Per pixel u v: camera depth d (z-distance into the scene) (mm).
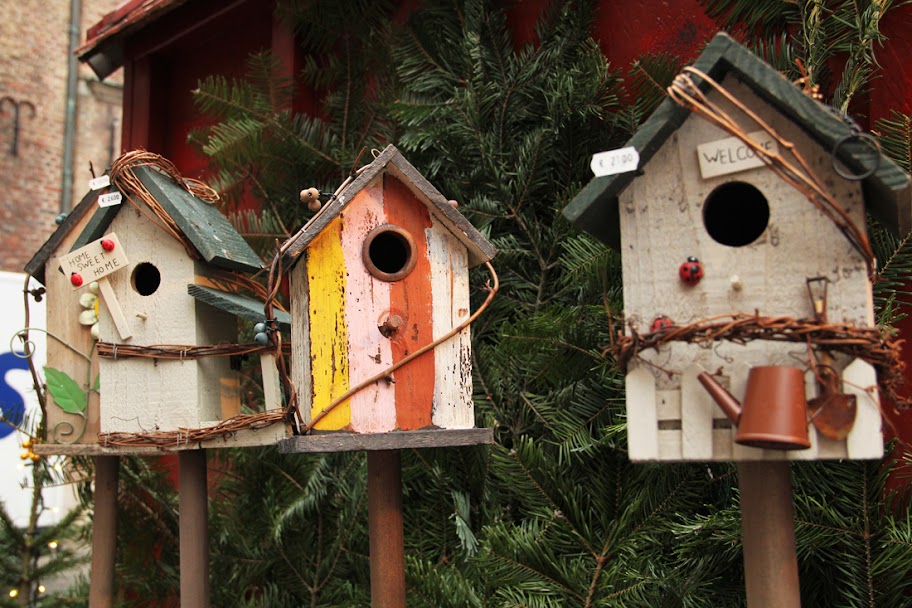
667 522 2324
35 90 8797
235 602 3195
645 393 1541
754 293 1512
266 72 3676
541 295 2904
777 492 1591
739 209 1945
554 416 2664
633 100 2922
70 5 9016
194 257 2359
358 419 2008
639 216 1585
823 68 2332
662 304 1557
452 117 3119
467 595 2367
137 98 4469
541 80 3045
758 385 1407
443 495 2824
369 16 3551
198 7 4180
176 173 2520
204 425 2311
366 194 2068
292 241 2051
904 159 2145
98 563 2900
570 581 2242
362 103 3576
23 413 3387
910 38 2295
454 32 3281
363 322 2035
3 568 3471
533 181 2951
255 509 3381
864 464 2043
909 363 2191
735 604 2193
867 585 2031
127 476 3426
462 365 2125
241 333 3254
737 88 1540
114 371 2395
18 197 8648
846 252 1473
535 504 2459
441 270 2121
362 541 3035
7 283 4910
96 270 2406
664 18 2889
